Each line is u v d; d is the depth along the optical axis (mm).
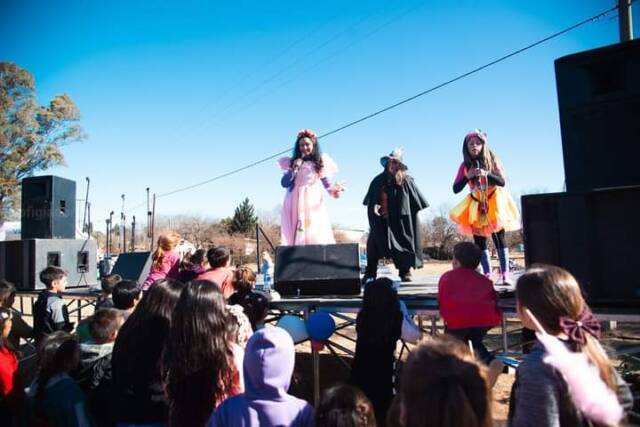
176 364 2430
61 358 2906
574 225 3621
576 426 1663
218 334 2479
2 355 3248
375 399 3314
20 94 31312
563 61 3986
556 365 1664
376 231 5918
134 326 2752
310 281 5332
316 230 6465
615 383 1810
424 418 1494
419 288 5590
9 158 30500
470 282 3635
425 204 6023
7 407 3225
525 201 3805
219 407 2123
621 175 3744
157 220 49625
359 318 3500
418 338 4062
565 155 3963
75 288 8773
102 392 3105
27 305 16031
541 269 1998
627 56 3734
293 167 6648
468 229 5477
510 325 9500
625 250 3494
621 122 3756
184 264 5180
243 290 4387
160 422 2670
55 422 2801
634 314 3475
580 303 1906
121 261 7867
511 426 1802
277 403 2064
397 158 5879
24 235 9727
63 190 9680
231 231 40250
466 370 1546
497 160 5383
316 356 4750
